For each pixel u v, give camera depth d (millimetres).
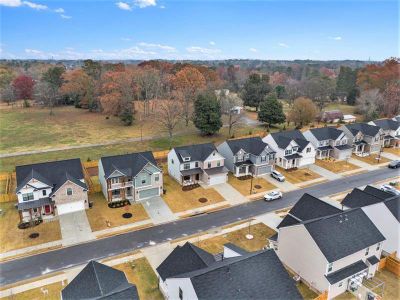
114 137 80125
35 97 127688
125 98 91562
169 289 26781
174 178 55156
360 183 55562
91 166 59500
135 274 31688
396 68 122938
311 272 29953
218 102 81938
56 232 38844
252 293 23188
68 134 82750
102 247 36219
